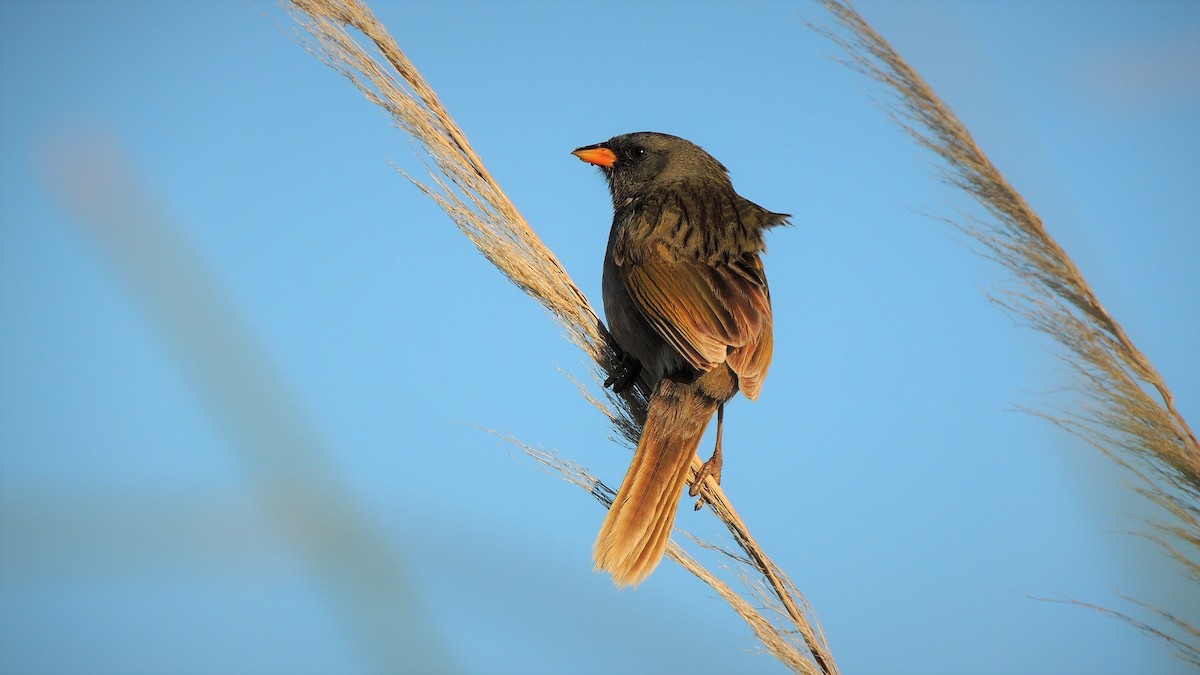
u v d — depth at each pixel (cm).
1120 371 686
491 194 898
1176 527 611
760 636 684
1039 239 726
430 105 882
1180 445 654
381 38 868
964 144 745
